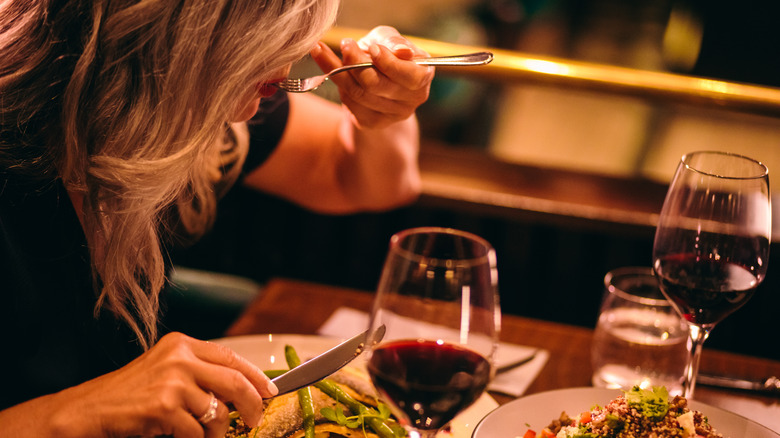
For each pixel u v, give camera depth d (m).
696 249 0.95
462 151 2.44
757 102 1.53
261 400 0.85
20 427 0.80
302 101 1.71
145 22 0.90
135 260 1.07
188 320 1.83
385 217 2.23
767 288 1.97
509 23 5.59
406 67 1.09
